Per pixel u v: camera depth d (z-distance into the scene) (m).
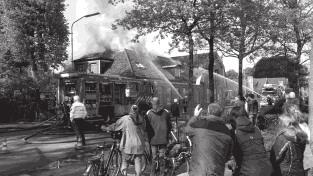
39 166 10.20
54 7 31.20
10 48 30.75
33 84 30.31
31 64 31.89
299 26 20.75
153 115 7.90
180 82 44.66
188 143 7.43
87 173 6.81
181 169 8.28
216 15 16.66
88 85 21.48
